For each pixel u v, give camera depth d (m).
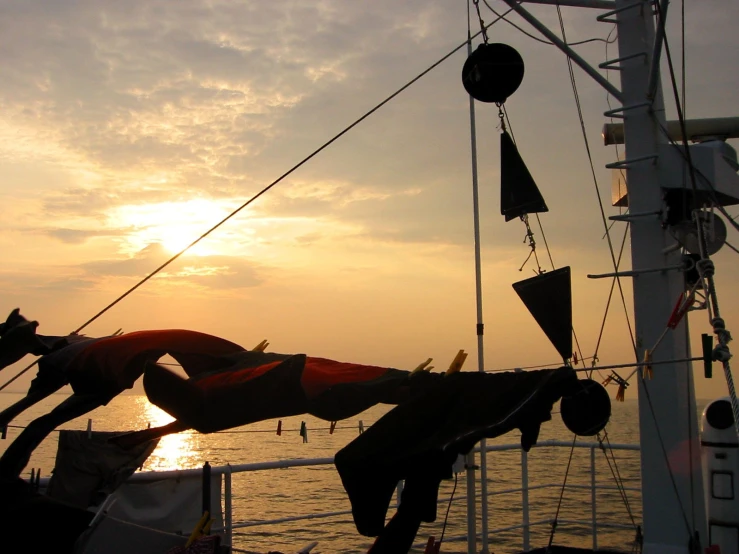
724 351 3.58
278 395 3.20
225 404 3.17
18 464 3.61
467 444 2.77
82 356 3.38
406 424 3.08
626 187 5.64
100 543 3.68
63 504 3.70
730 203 5.71
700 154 5.24
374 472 2.92
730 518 5.57
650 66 5.25
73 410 3.68
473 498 5.65
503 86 5.07
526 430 3.00
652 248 5.30
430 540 3.92
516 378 3.22
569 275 4.29
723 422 5.68
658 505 5.09
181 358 3.50
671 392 5.13
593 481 6.91
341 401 3.46
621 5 5.54
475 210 5.94
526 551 6.73
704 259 3.93
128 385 3.37
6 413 3.53
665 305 5.21
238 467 5.66
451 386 3.20
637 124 5.40
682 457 5.07
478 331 5.75
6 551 3.53
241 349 3.67
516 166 4.93
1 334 3.69
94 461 4.59
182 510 5.40
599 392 3.48
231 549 4.57
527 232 4.84
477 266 5.84
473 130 6.04
